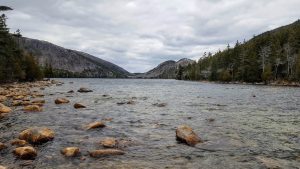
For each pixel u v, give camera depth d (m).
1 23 66.25
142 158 10.30
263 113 21.48
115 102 29.17
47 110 21.95
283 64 109.88
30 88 53.03
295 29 124.19
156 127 15.92
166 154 10.80
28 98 31.34
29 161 9.70
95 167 9.26
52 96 35.28
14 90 43.12
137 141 12.70
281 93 45.69
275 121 17.92
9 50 70.19
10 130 14.45
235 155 10.72
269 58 108.94
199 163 9.80
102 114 20.55
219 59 150.00
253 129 15.36
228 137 13.49
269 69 99.00
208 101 31.03
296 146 11.97
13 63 71.19
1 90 42.66
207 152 11.09
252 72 105.88
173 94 42.53
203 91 51.19
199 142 12.48
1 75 62.22
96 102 28.89
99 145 11.82
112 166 9.38
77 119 18.12
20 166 9.20
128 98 34.16
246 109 23.89
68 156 10.27
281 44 124.69
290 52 105.88
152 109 23.70
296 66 90.81
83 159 10.03
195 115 20.39
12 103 24.59
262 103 29.00
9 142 11.99
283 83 91.44
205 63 179.38
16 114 19.47
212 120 18.17
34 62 91.44
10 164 9.38
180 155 10.70
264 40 128.12
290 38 112.50
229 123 17.17
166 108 24.45
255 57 108.75
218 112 22.00
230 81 123.06
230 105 26.97
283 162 9.90
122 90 53.50
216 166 9.49
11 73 71.12
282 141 12.80
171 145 12.06
